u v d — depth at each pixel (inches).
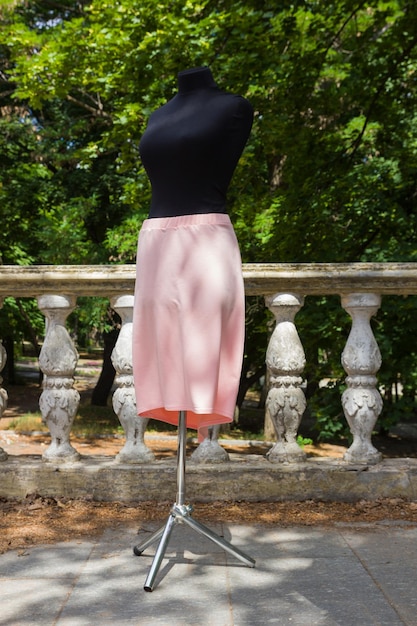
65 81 366.9
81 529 135.9
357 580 107.7
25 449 369.4
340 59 369.1
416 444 517.3
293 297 159.6
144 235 115.7
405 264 155.7
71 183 594.6
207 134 109.0
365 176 370.9
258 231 396.2
